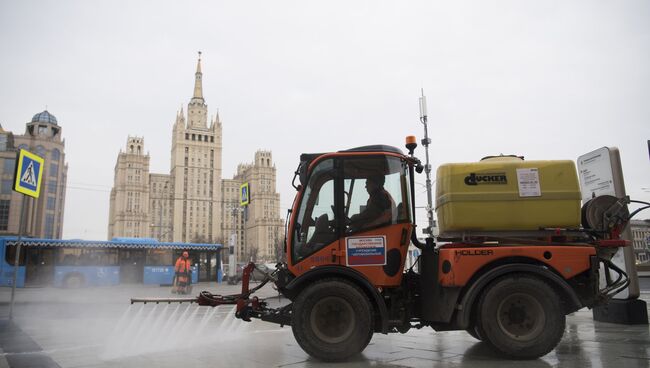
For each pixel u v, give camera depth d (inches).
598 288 239.8
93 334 366.6
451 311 240.4
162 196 4320.9
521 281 233.0
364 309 235.8
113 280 1153.4
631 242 355.6
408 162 272.2
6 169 3068.4
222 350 277.9
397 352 262.2
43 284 1079.0
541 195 251.8
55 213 3442.4
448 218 254.7
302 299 238.5
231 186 4507.9
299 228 256.8
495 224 251.4
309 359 244.5
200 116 5324.8
